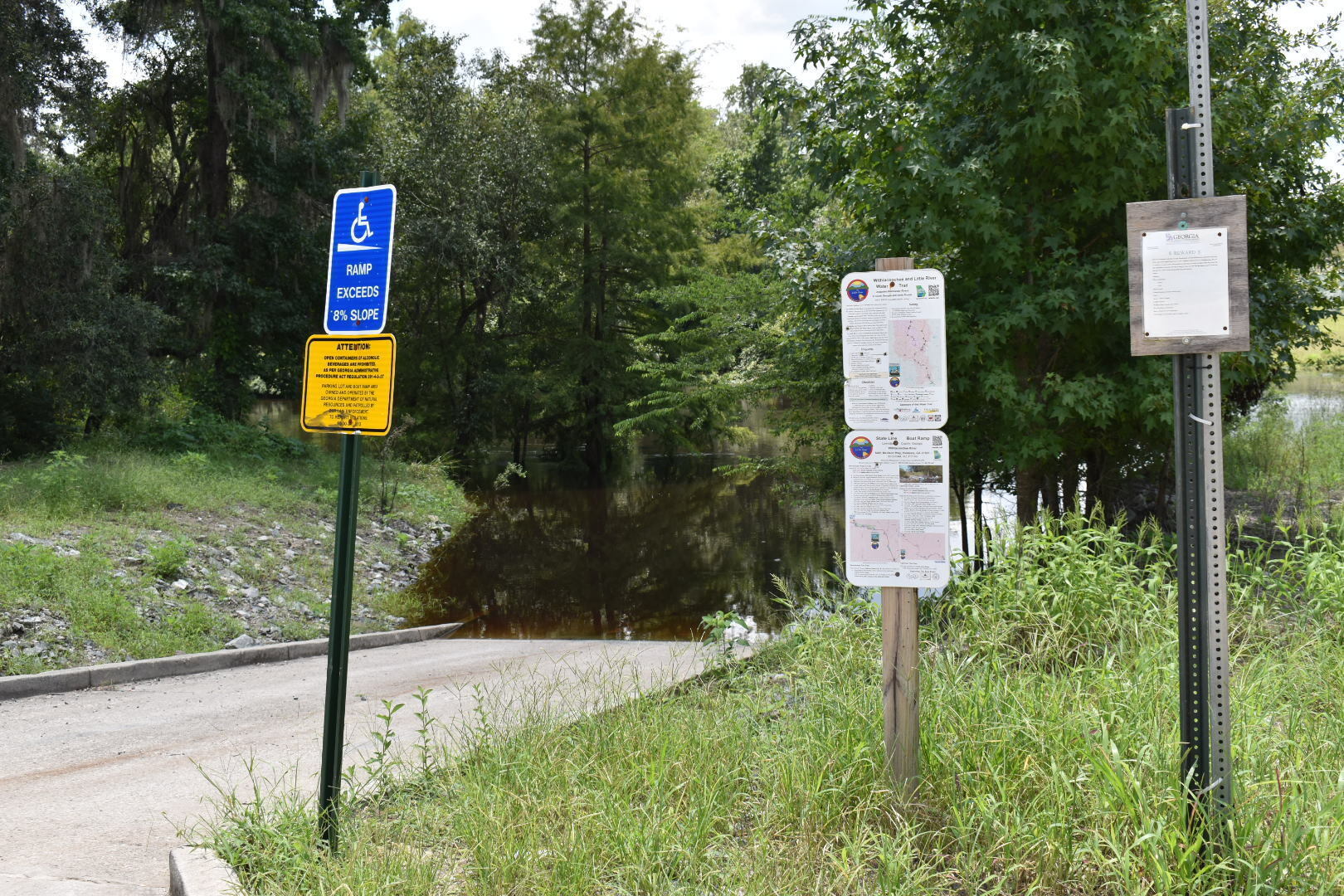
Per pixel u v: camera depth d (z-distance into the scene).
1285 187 9.80
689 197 36.12
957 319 8.98
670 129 30.67
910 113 9.52
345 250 3.66
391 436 26.75
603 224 29.58
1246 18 9.96
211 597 10.73
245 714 6.72
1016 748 3.54
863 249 9.91
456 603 13.72
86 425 19.56
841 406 10.93
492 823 3.42
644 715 4.62
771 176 34.91
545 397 29.52
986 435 10.15
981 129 9.68
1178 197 3.06
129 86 22.03
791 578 15.05
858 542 3.65
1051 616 5.18
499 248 28.31
